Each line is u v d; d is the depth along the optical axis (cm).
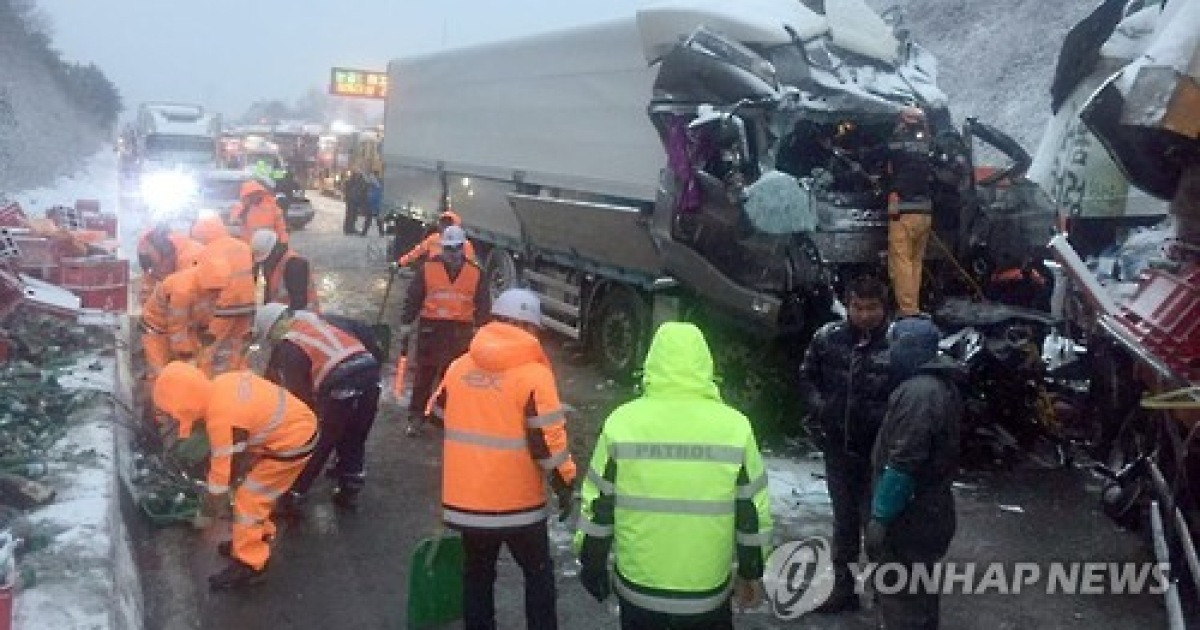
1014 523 677
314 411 633
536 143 1135
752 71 839
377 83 5009
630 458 361
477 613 452
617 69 973
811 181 863
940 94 930
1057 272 924
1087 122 599
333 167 3884
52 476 593
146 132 2975
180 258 902
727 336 855
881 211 870
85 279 1117
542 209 1065
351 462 658
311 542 612
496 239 1289
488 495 437
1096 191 1047
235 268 839
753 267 791
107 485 585
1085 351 847
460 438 440
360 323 666
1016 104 2678
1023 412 807
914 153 831
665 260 867
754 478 363
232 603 530
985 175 1123
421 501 684
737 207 785
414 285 810
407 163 1617
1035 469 788
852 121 890
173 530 616
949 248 900
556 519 665
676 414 363
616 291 1013
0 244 1020
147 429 724
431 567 495
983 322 805
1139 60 560
